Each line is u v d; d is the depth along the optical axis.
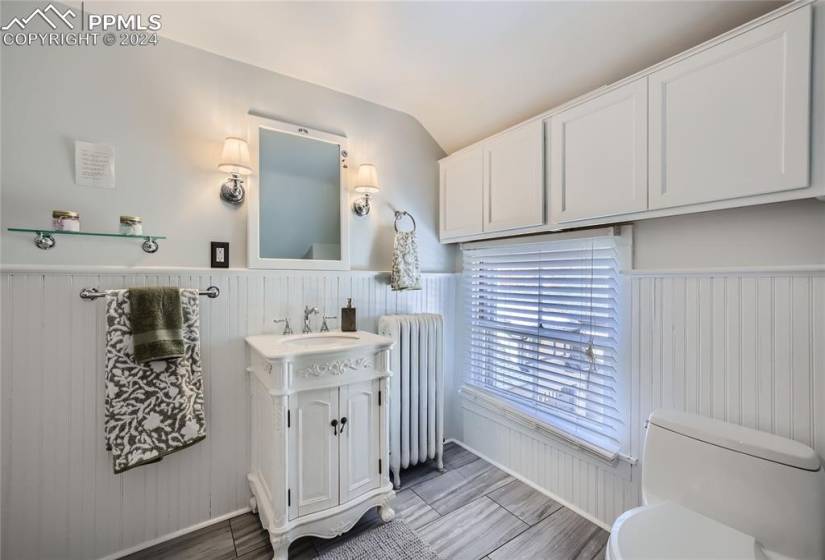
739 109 1.18
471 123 2.35
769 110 1.13
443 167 2.52
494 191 2.12
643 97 1.43
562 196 1.75
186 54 1.72
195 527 1.72
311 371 1.55
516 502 1.93
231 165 1.70
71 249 1.48
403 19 1.63
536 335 2.12
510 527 1.73
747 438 1.21
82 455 1.50
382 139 2.34
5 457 1.38
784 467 1.12
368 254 2.28
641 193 1.44
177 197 1.69
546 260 2.05
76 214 1.45
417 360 2.17
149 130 1.63
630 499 1.64
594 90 1.74
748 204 1.19
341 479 1.63
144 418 1.51
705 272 1.42
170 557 1.55
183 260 1.70
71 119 1.48
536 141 1.86
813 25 1.05
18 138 1.40
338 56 1.88
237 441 1.82
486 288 2.46
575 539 1.65
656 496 1.37
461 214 2.37
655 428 1.41
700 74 1.27
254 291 1.87
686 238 1.48
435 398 2.26
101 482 1.53
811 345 1.19
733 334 1.35
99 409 1.52
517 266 2.24
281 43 1.77
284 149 1.98
